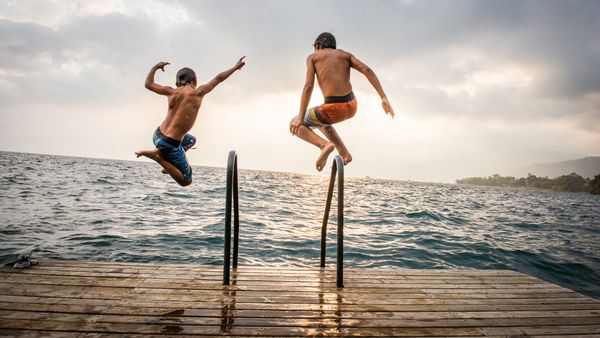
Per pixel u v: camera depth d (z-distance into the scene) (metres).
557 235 13.64
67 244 7.96
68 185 22.61
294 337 2.73
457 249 9.40
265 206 17.47
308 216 14.66
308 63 3.51
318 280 4.09
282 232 10.61
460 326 3.10
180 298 3.37
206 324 2.87
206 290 3.60
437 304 3.58
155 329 2.75
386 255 8.34
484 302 3.71
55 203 14.31
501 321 3.25
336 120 3.43
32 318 2.84
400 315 3.25
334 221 13.45
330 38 3.61
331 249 8.66
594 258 9.52
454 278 4.47
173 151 3.53
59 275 3.82
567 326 3.19
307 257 7.85
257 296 3.50
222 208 15.70
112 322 2.84
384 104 3.31
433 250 9.10
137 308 3.11
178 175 3.65
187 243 8.59
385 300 3.60
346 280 4.14
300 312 3.19
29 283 3.56
